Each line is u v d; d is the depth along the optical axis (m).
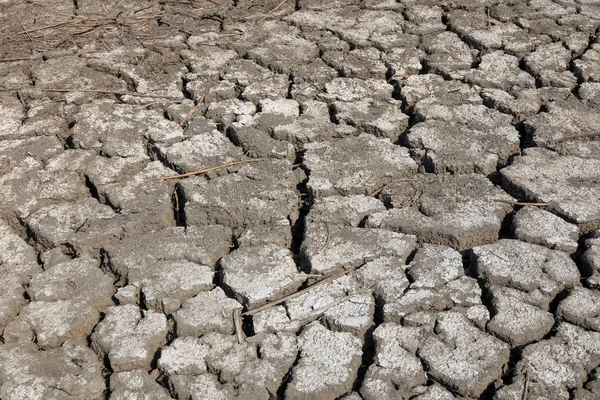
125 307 1.89
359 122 2.41
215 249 2.02
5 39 2.82
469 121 2.43
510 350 1.81
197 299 1.90
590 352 1.79
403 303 1.88
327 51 2.75
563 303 1.87
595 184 2.19
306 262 1.99
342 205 2.14
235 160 2.29
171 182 2.22
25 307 1.89
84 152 2.31
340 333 1.83
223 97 2.54
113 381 1.76
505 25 2.88
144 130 2.39
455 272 1.95
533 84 2.58
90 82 2.61
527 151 2.31
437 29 2.85
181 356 1.79
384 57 2.71
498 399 1.71
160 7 3.01
